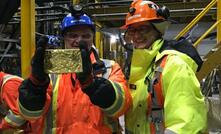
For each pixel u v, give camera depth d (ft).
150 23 7.96
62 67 6.47
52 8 25.45
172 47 7.62
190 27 18.25
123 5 28.48
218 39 19.75
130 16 8.17
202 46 39.93
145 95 7.63
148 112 7.62
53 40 9.61
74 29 7.73
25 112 7.00
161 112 7.45
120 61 31.07
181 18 35.06
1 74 10.01
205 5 27.22
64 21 7.88
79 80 6.57
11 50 25.14
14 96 9.47
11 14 21.04
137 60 7.78
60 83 7.58
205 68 13.57
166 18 8.16
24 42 16.76
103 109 6.95
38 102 6.90
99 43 31.37
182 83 6.85
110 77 7.48
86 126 7.34
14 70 25.64
